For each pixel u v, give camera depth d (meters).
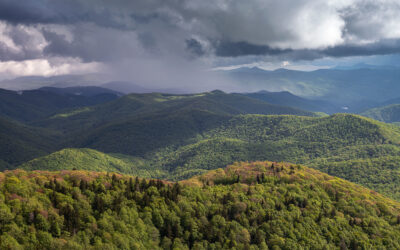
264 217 133.38
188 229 119.56
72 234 98.81
